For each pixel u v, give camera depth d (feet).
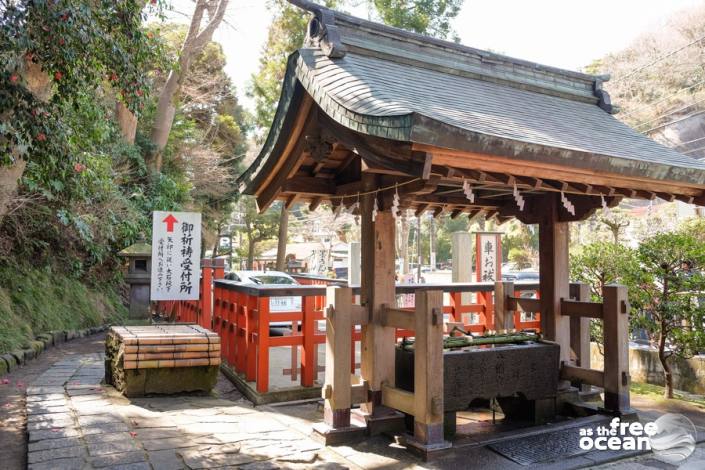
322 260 100.27
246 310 19.20
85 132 29.66
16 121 16.56
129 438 12.69
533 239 105.09
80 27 16.88
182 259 24.77
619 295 15.29
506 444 13.08
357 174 14.69
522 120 13.87
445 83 15.15
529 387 14.87
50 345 27.99
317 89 12.07
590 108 18.61
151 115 51.80
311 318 18.26
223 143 72.08
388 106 10.40
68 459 11.28
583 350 18.04
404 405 13.08
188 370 17.11
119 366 16.97
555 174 12.26
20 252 32.01
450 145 9.82
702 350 19.10
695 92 80.64
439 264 147.33
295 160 14.03
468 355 13.83
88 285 40.52
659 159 14.16
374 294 13.78
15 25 15.38
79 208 33.99
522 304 18.33
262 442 13.01
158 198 46.19
